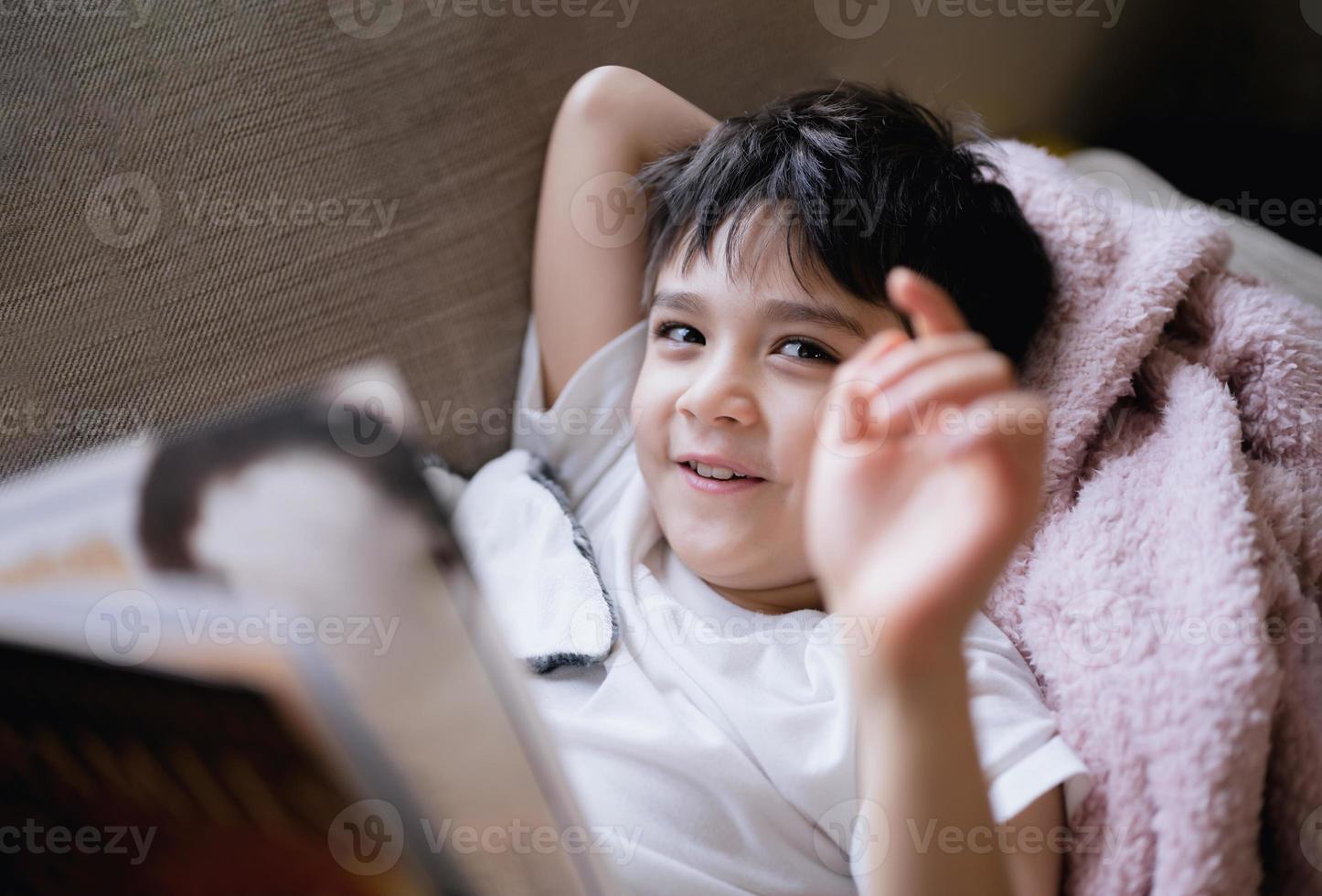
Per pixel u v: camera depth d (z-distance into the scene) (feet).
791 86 2.92
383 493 0.98
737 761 1.92
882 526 1.30
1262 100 3.83
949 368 1.32
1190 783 1.67
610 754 1.98
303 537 0.97
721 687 2.01
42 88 2.14
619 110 2.55
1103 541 2.03
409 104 2.47
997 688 1.88
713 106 2.83
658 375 2.22
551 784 1.09
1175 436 2.12
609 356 2.52
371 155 2.43
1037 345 2.38
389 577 0.98
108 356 2.18
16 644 0.94
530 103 2.60
